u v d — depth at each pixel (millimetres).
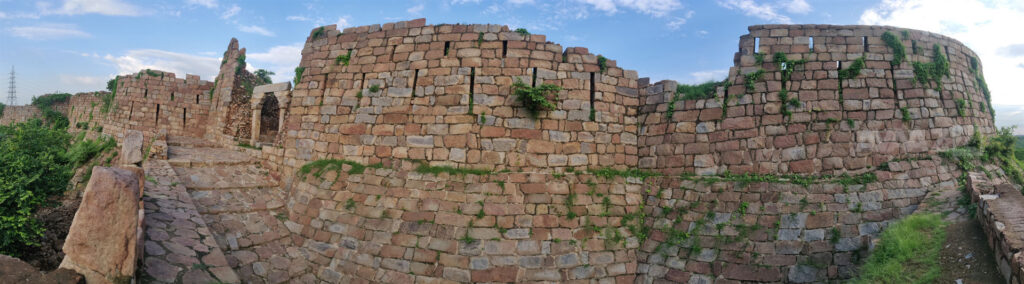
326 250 13375
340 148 15312
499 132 14039
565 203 13562
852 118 12977
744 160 13375
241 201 14531
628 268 13195
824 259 11609
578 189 13844
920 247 10016
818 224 12016
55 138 22781
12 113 44250
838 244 11695
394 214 13461
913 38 13625
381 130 14844
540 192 13562
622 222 13766
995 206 9102
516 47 14539
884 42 13445
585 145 14391
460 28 14852
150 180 13461
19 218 11516
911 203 12148
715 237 12664
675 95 14656
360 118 15242
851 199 12180
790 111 13266
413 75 14891
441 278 12367
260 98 20328
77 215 7078
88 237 7016
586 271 12867
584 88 14680
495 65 14461
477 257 12562
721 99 13938
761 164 13203
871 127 12906
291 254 13258
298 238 13867
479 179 13602
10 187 11672
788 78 13477
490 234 12875
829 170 12742
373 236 13242
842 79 13234
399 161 14391
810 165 12852
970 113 13961
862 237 11641
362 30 16000
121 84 28578
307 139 16141
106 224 7062
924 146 12883
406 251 12828
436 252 12672
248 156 18797
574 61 14766
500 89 14297
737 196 12945
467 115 14148
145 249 9188
